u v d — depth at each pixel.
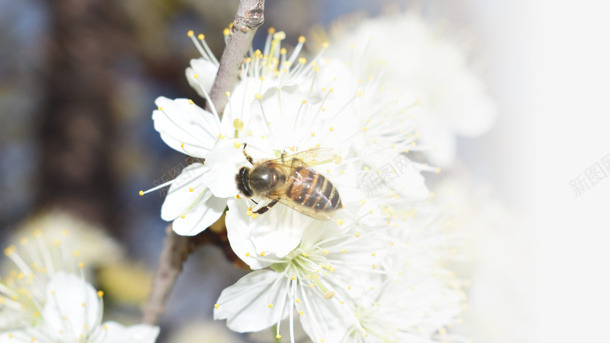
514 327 0.21
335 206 0.16
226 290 0.16
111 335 0.17
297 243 0.16
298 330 0.18
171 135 0.16
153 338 0.17
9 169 0.28
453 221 0.20
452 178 0.22
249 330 0.16
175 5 0.27
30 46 0.28
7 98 0.28
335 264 0.17
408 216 0.18
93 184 0.28
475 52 0.23
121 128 0.29
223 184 0.16
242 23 0.16
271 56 0.17
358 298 0.17
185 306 0.24
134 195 0.28
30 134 0.28
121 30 0.28
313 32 0.22
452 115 0.22
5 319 0.18
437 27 0.23
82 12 0.28
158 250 0.27
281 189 0.16
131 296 0.23
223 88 0.16
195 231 0.16
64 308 0.18
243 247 0.16
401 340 0.17
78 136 0.28
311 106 0.17
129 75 0.29
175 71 0.28
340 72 0.17
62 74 0.28
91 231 0.24
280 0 0.27
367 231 0.17
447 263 0.20
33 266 0.19
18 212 0.27
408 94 0.20
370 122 0.18
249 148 0.17
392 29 0.22
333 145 0.17
